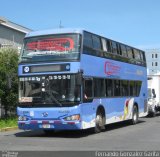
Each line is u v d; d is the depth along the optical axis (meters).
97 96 19.02
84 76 17.58
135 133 19.12
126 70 23.16
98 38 19.56
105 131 20.19
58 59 17.38
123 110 22.44
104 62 20.00
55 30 18.05
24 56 18.08
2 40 31.86
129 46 24.00
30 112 17.53
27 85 17.77
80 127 17.03
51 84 17.33
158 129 21.20
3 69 24.48
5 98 25.19
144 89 26.38
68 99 17.02
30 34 18.39
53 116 17.12
